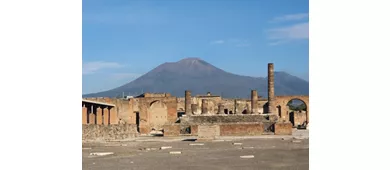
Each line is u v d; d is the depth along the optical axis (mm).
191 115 85938
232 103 111062
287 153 37875
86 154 37625
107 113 81000
